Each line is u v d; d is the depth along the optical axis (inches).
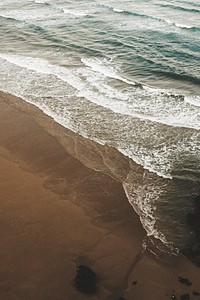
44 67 751.1
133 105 607.5
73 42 898.1
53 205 389.4
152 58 796.6
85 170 450.9
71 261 327.6
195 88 665.6
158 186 430.9
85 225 367.9
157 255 341.7
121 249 344.5
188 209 396.2
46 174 439.8
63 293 299.6
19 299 292.5
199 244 354.0
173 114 579.5
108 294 302.0
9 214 371.9
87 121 560.4
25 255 329.7
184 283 315.3
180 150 494.0
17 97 625.9
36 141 504.1
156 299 301.1
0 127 534.3
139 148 499.5
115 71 737.6
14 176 430.6
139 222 378.3
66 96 633.0
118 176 444.5
